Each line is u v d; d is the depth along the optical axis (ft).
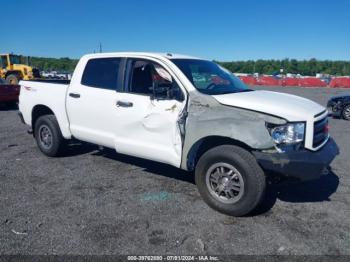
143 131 15.23
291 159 11.91
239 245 11.00
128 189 15.51
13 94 45.47
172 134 14.25
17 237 11.22
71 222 12.30
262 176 12.38
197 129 13.35
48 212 13.07
